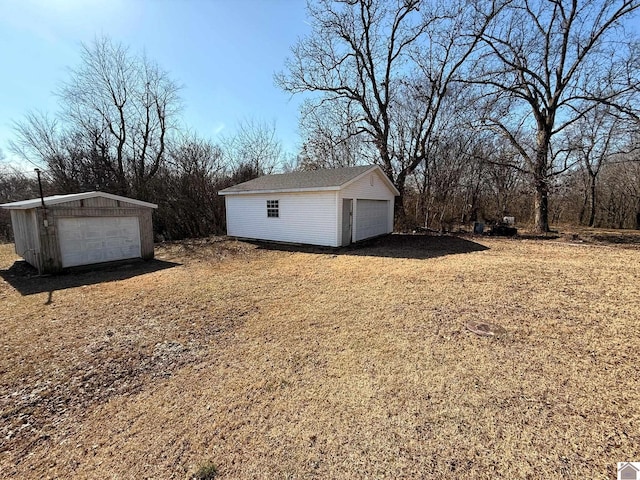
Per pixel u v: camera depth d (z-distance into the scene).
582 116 13.49
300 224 11.48
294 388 2.90
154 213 15.70
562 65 13.30
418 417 2.47
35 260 7.84
